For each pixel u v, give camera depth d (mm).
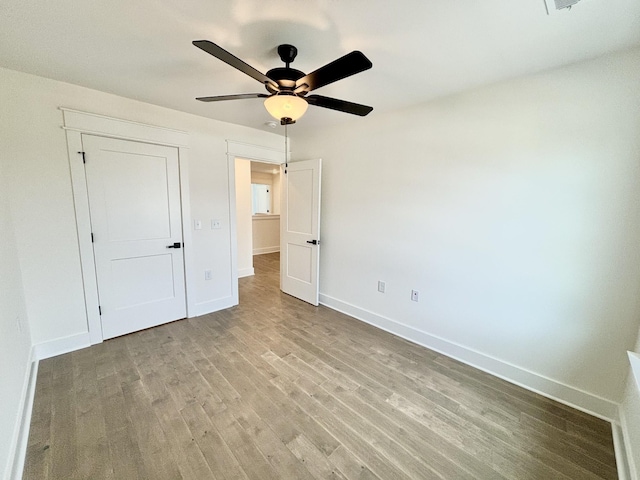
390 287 2904
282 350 2535
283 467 1416
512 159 2025
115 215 2586
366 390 2008
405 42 1577
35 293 2225
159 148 2779
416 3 1260
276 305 3656
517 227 2043
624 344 1707
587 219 1772
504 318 2158
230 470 1394
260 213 7555
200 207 3148
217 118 3082
